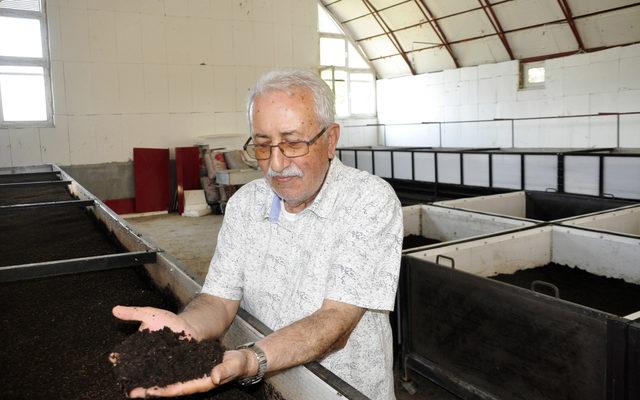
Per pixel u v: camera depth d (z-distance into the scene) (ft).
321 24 37.68
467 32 31.53
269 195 3.74
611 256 8.79
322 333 3.05
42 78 25.48
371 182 3.49
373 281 3.32
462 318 6.98
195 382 2.83
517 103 30.42
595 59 26.13
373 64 39.83
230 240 3.88
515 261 9.27
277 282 3.68
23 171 22.21
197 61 29.12
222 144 29.45
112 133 27.14
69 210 12.26
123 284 6.55
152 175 27.94
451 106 34.47
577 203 12.53
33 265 5.75
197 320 3.52
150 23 27.55
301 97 3.09
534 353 5.98
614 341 5.04
